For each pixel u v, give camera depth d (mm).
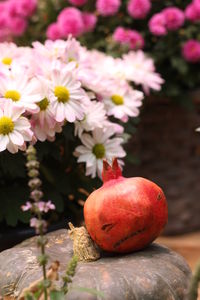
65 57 2338
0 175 2287
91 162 2238
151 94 3750
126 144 3791
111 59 2725
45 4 3965
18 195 2271
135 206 1736
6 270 1760
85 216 1795
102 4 3650
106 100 2441
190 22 3928
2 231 2262
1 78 2098
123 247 1777
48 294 1522
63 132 2217
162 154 3898
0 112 2002
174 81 3838
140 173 3896
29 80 2191
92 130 2270
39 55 2217
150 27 3760
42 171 2373
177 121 3861
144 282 1610
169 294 1633
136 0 3674
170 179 3900
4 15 3752
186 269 1801
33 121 2111
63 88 2117
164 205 1803
